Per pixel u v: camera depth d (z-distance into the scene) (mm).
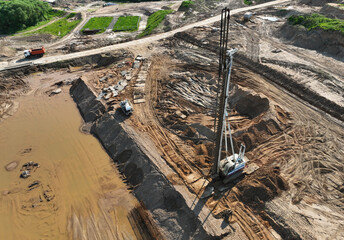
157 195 22078
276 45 42156
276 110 28438
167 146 26094
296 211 19016
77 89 38812
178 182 21938
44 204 23359
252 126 26609
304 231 17734
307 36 41250
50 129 32531
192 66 39531
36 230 21359
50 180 25672
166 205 21234
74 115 34844
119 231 20766
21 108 36562
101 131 30578
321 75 33125
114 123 29953
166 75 38219
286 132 26062
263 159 23344
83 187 24734
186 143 26562
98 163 27234
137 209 22109
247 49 41000
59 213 22547
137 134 27812
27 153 29094
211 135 26562
